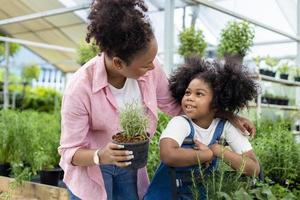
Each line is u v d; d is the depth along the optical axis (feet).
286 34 18.83
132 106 4.31
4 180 10.55
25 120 12.21
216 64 5.07
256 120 11.51
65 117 4.39
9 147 11.54
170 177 4.91
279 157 8.70
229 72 4.95
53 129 13.07
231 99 4.99
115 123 4.63
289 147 8.93
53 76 38.73
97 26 4.00
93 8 4.14
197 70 5.14
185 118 4.99
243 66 5.21
